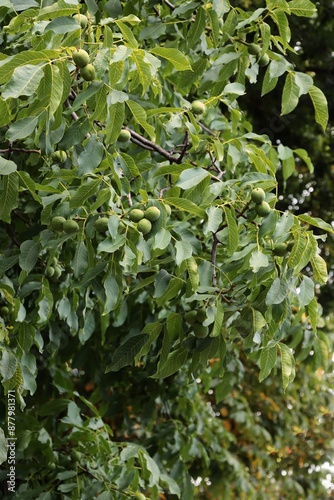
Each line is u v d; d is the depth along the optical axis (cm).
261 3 664
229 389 508
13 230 401
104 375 482
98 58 238
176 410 543
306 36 745
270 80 321
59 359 487
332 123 797
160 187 349
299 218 261
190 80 367
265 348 269
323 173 848
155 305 443
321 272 266
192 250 262
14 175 275
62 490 366
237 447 833
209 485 792
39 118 251
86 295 334
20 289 322
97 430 402
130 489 373
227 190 290
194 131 320
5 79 229
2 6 315
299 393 870
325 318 768
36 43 273
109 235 265
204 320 271
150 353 439
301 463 918
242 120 462
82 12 333
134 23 252
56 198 279
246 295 268
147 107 342
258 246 259
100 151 265
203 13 331
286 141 816
